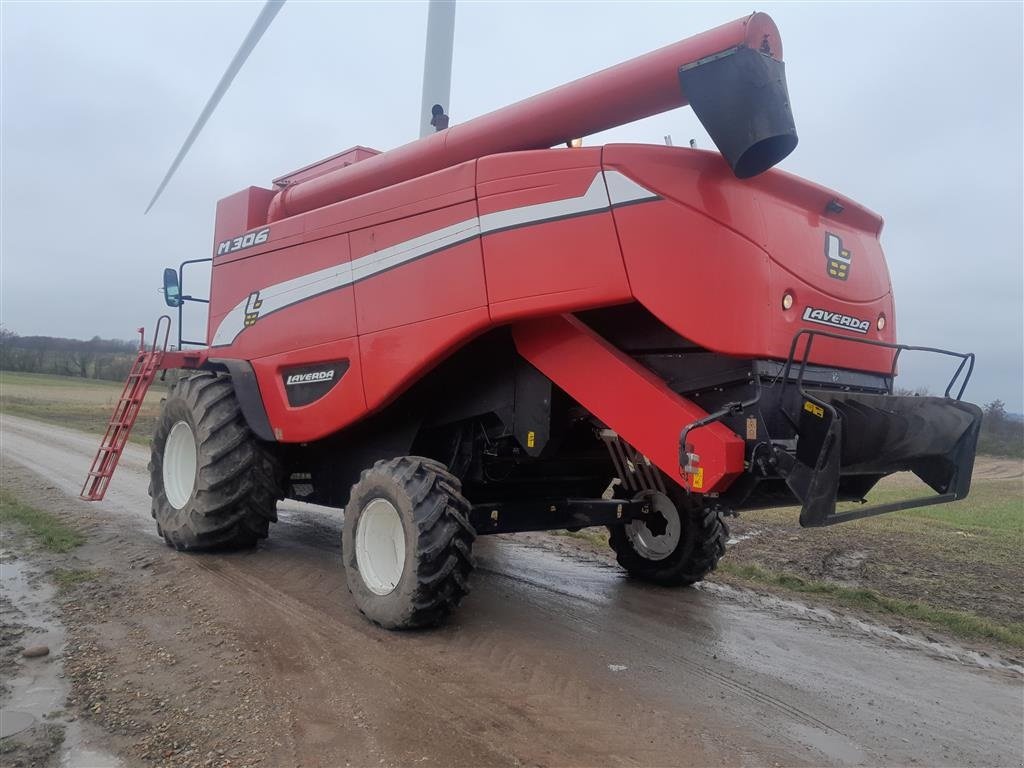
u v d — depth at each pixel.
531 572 6.34
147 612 4.80
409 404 5.29
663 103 3.98
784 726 3.46
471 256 4.41
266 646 4.21
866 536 8.73
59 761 3.00
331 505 6.00
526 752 3.10
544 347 4.44
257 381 6.01
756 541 8.23
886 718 3.59
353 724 3.30
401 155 5.25
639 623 4.96
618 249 3.89
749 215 3.79
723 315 3.65
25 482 10.27
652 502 5.90
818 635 4.83
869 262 4.58
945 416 4.21
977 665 4.38
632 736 3.28
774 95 3.49
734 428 3.75
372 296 5.01
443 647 4.30
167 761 2.99
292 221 5.78
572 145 4.54
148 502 9.00
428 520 4.36
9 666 3.92
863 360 4.43
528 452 4.64
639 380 4.00
